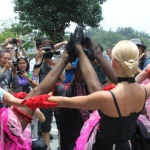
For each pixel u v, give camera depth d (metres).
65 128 2.87
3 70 3.89
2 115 2.46
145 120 3.12
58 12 17.53
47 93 2.56
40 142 3.17
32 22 18.14
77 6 17.55
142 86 2.37
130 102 2.26
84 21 18.17
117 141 2.31
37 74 4.50
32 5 17.80
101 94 2.18
